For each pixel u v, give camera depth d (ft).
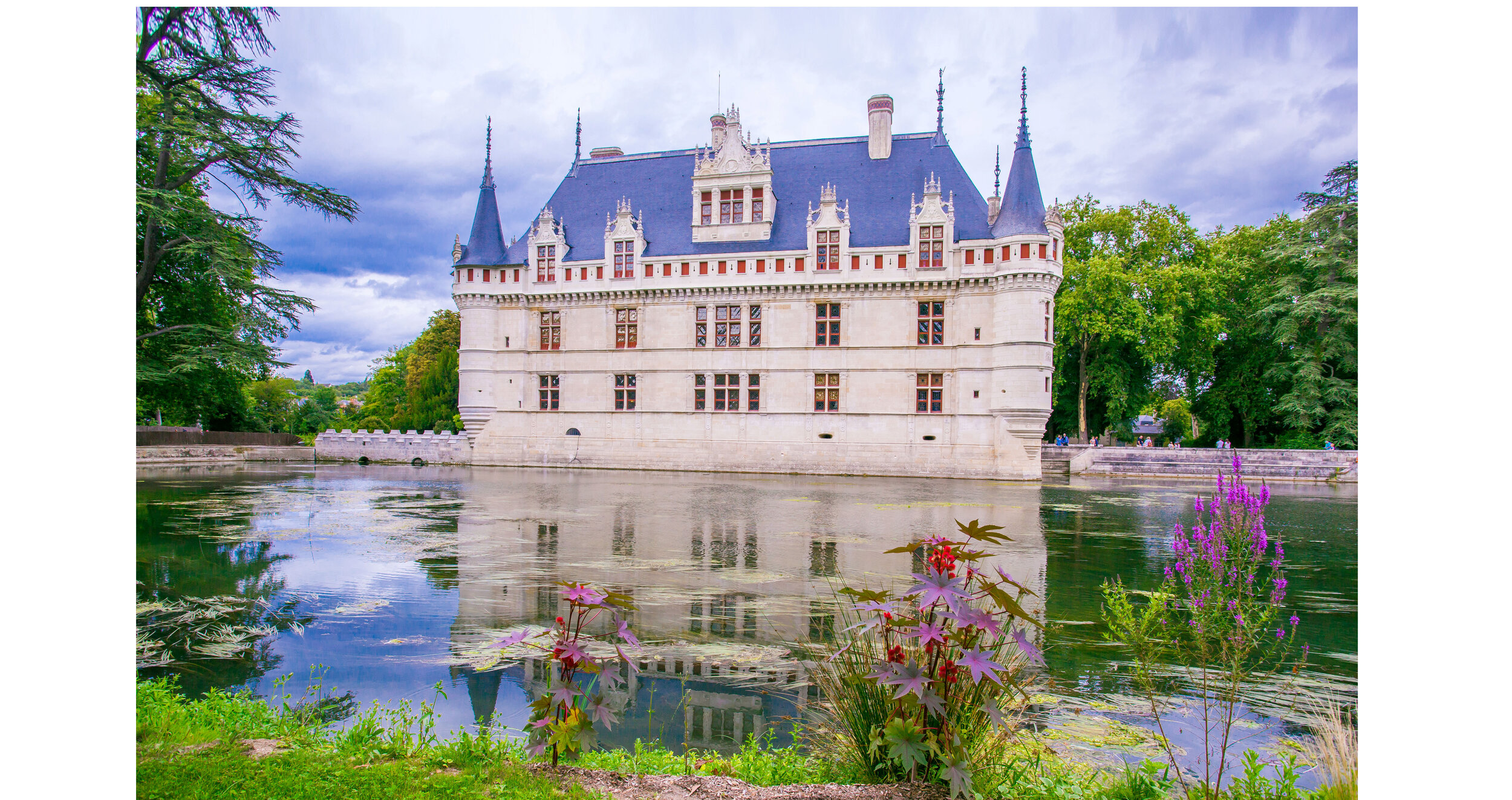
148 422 159.12
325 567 46.75
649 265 141.69
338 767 16.84
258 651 30.99
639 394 142.61
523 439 147.74
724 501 85.15
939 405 130.21
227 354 81.97
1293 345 146.20
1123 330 139.13
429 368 220.64
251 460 154.81
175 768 16.48
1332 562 51.67
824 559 49.57
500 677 28.07
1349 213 140.87
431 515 70.54
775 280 135.74
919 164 140.77
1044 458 139.13
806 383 135.13
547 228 146.72
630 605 17.24
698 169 142.92
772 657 30.04
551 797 15.34
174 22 70.54
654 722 23.59
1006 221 125.39
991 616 15.64
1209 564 20.47
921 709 16.44
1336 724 17.70
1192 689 26.68
